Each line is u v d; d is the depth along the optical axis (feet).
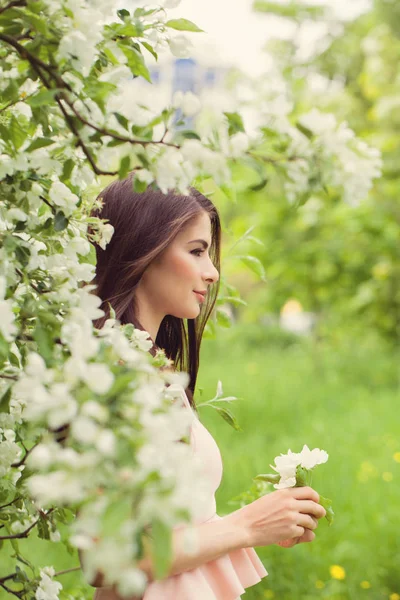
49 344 4.06
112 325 4.77
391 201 27.94
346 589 12.23
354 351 38.22
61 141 4.50
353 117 31.30
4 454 5.35
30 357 3.51
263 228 29.89
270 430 23.13
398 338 33.35
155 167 4.05
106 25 4.57
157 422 3.21
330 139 4.35
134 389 3.43
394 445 20.22
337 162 4.40
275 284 32.65
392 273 29.58
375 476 17.26
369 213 27.61
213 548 5.29
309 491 5.69
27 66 4.34
